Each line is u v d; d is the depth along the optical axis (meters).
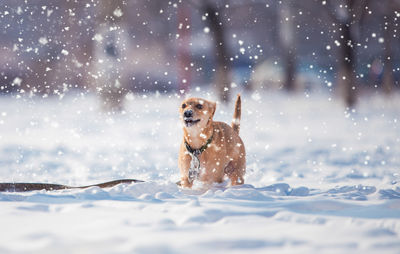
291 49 35.69
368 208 4.21
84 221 3.66
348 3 23.30
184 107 6.10
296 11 32.88
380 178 7.64
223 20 27.08
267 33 36.78
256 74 34.84
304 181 7.54
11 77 24.88
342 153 11.37
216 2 27.44
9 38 20.53
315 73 36.44
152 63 32.56
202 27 32.41
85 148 12.23
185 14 30.66
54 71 15.78
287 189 5.96
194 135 5.98
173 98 32.50
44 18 14.36
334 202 4.31
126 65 21.75
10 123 17.97
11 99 29.44
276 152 11.84
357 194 5.35
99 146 12.66
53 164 9.40
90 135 15.12
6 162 9.56
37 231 3.26
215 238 3.05
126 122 19.03
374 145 12.57
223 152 6.16
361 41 27.36
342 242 3.05
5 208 4.14
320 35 35.44
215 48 24.97
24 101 25.23
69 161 9.90
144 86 33.31
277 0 31.78
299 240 3.07
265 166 9.47
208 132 6.00
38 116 20.20
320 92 36.41
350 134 15.58
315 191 5.93
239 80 33.50
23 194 5.09
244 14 33.31
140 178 7.41
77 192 5.04
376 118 20.20
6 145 12.52
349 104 24.52
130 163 9.55
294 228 3.45
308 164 9.75
